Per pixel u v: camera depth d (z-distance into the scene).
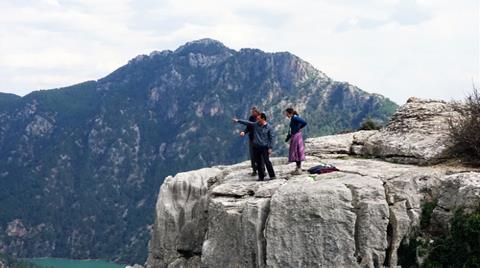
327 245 17.62
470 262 16.53
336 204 17.72
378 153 24.33
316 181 19.08
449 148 21.58
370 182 18.53
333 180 18.92
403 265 17.91
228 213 19.52
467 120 21.44
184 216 24.39
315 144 26.48
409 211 18.52
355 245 17.67
